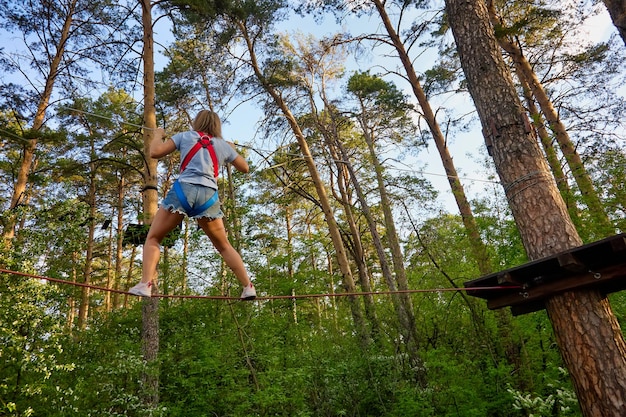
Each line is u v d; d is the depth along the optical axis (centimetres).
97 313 1339
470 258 1138
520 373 916
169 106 1688
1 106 1338
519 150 569
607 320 453
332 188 1981
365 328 1209
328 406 1027
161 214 283
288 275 1415
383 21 1442
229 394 927
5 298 696
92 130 1759
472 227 1023
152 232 283
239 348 1059
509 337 950
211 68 1673
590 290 461
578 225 820
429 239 1316
